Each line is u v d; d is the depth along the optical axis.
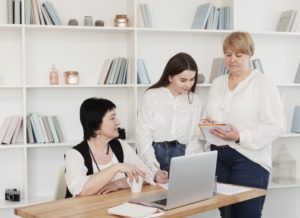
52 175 4.20
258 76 3.08
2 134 3.87
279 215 4.80
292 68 4.76
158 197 2.34
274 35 4.56
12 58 4.03
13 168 4.11
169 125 3.20
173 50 4.41
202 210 2.22
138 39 4.31
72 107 4.21
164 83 3.20
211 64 4.51
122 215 2.02
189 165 2.22
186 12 4.43
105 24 4.21
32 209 2.15
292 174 4.62
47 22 3.90
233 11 4.29
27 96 4.09
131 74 4.14
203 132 2.99
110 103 2.71
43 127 3.95
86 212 2.09
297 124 4.52
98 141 2.70
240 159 3.06
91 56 4.21
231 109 3.10
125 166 2.48
